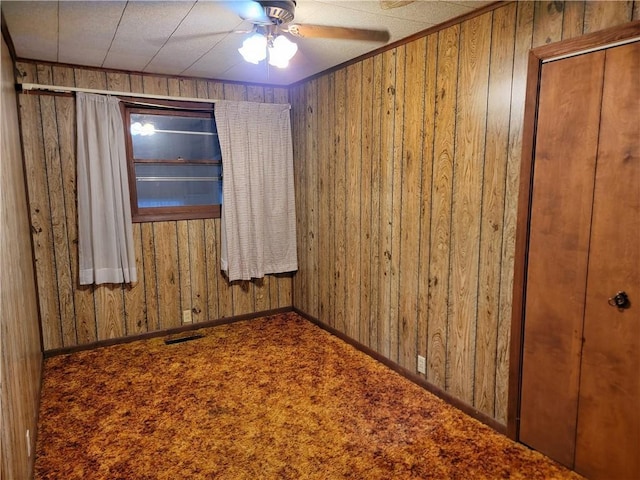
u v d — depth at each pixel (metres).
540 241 2.15
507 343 2.37
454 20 2.46
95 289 3.65
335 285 3.86
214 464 2.19
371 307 3.42
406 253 3.01
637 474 1.87
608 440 1.96
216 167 4.18
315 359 3.43
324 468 2.15
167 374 3.18
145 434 2.44
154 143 3.88
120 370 3.25
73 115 3.43
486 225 2.42
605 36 1.81
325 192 3.86
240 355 3.52
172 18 2.37
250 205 4.15
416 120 2.82
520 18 2.14
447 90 2.57
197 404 2.76
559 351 2.12
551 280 2.12
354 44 2.94
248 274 4.20
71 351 3.58
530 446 2.30
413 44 2.77
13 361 1.69
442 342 2.79
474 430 2.47
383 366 3.29
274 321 4.36
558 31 1.99
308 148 4.05
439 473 2.11
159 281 3.94
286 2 2.09
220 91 4.00
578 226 2.00
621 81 1.79
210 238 4.14
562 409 2.13
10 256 1.84
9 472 1.41
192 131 4.04
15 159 2.53
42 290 3.44
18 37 2.67
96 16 2.33
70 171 3.46
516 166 2.23
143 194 3.87
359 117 3.33
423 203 2.83
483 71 2.35
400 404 2.75
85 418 2.60
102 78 3.51
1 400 1.31
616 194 1.85
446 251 2.69
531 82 2.10
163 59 3.23
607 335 1.93
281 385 3.00
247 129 4.03
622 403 1.90
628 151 1.79
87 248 3.53
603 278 1.92
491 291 2.43
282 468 2.15
